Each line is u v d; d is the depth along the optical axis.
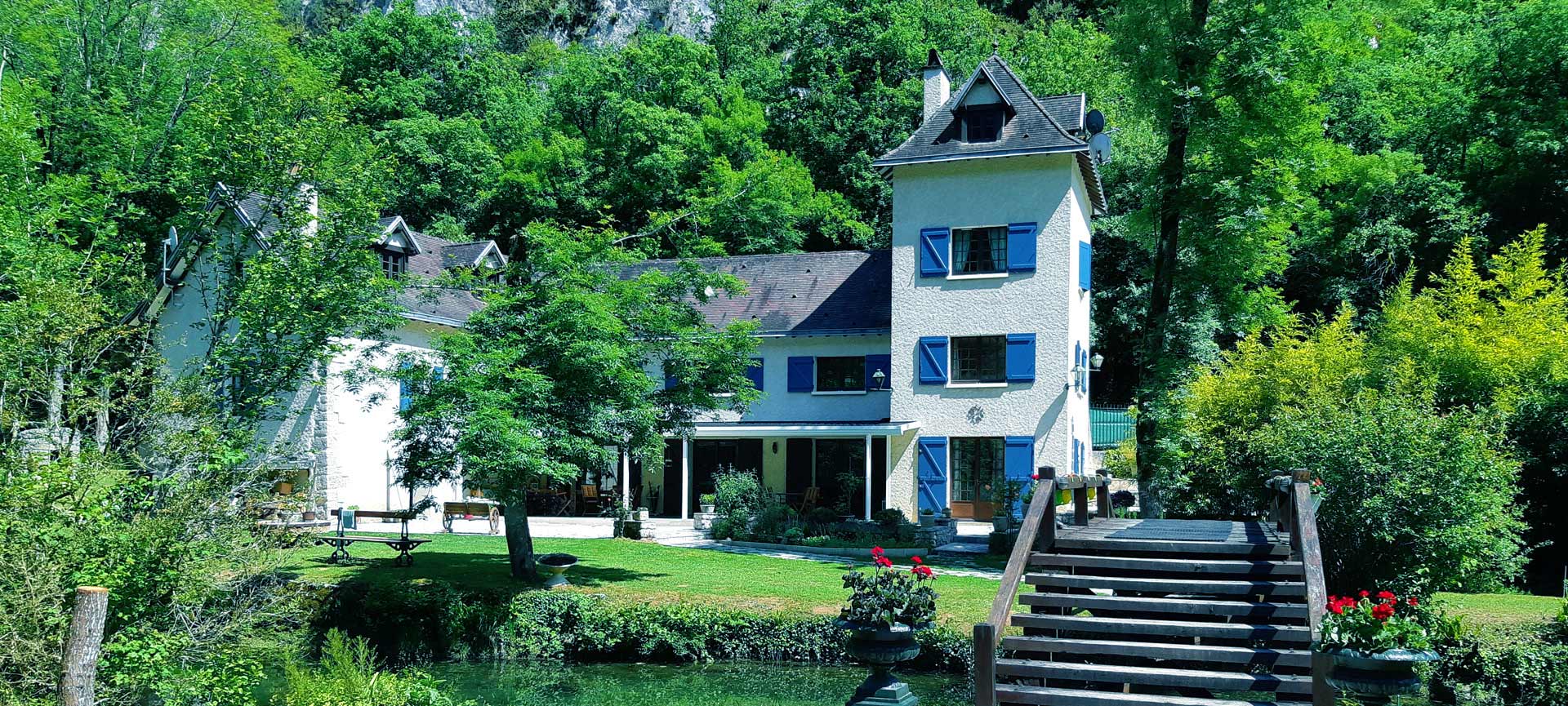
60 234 24.41
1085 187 32.62
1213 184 23.06
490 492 19.39
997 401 30.06
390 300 20.92
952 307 30.61
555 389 19.33
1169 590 12.05
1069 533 13.59
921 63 49.31
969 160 30.42
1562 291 23.30
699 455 34.75
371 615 18.81
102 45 34.28
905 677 16.38
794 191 46.78
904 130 48.16
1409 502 16.28
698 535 28.31
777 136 52.28
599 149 49.50
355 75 51.59
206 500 13.04
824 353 33.31
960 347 30.84
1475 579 19.17
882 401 32.47
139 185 28.47
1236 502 21.16
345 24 78.00
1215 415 22.39
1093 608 12.12
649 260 36.91
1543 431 20.95
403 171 45.97
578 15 83.44
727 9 59.38
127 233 30.42
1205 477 21.70
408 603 18.83
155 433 13.88
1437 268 36.03
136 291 19.38
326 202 19.61
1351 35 24.58
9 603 10.89
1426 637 9.39
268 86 26.88
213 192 21.39
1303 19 22.61
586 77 52.47
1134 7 23.45
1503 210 35.50
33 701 10.38
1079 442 30.78
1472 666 15.02
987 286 30.30
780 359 33.69
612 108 50.03
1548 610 16.92
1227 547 12.43
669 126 47.72
